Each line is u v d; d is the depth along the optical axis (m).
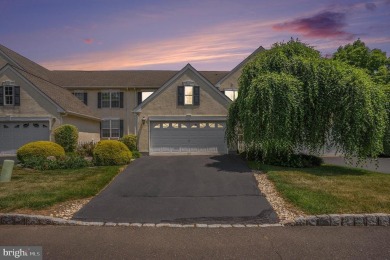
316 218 5.65
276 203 6.91
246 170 11.22
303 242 4.80
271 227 5.54
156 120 17.25
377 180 9.20
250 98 11.72
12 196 6.97
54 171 10.92
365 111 11.05
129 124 24.89
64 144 16.67
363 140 11.41
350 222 5.65
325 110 11.97
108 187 8.52
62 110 17.44
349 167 12.55
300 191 7.60
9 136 17.45
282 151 12.34
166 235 5.11
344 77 11.72
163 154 17.06
